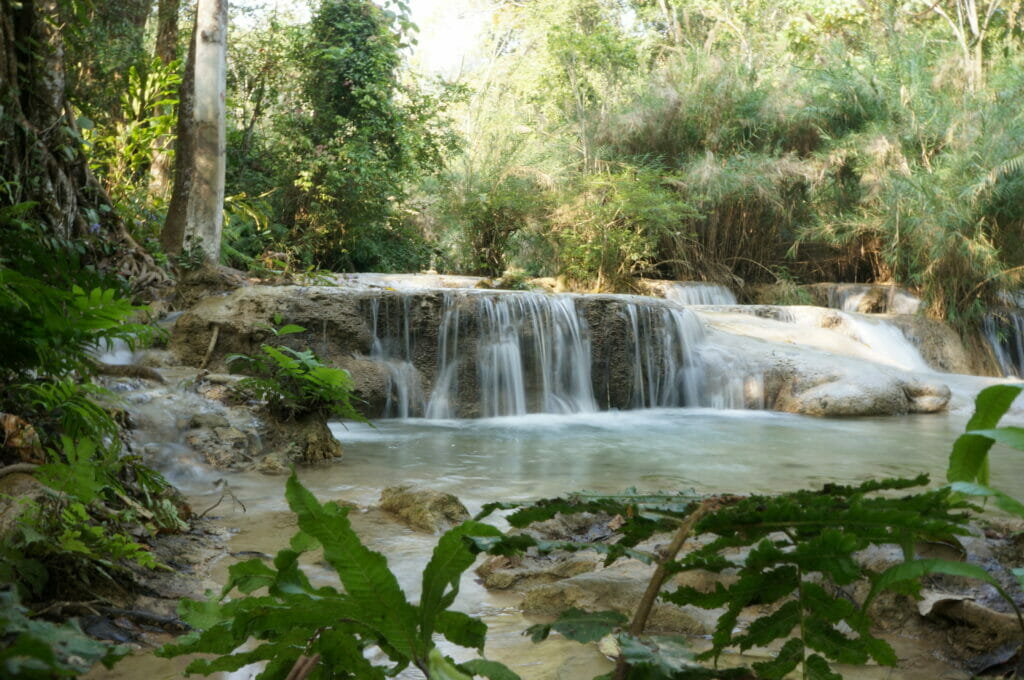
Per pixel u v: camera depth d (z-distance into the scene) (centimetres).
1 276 218
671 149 2081
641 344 1168
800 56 2605
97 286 268
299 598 125
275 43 2075
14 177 816
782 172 1930
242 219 1659
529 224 1988
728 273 1998
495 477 594
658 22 3161
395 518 441
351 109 2130
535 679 236
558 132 2167
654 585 115
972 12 2319
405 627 108
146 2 1880
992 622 267
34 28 864
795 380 1162
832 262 2091
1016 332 1691
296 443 624
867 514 104
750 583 117
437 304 1042
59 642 94
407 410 995
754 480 613
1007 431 114
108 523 333
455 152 2231
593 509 121
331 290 997
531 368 1088
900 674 249
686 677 108
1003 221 1738
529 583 336
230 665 129
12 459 330
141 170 1562
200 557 351
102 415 301
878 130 1880
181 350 902
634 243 1869
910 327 1543
